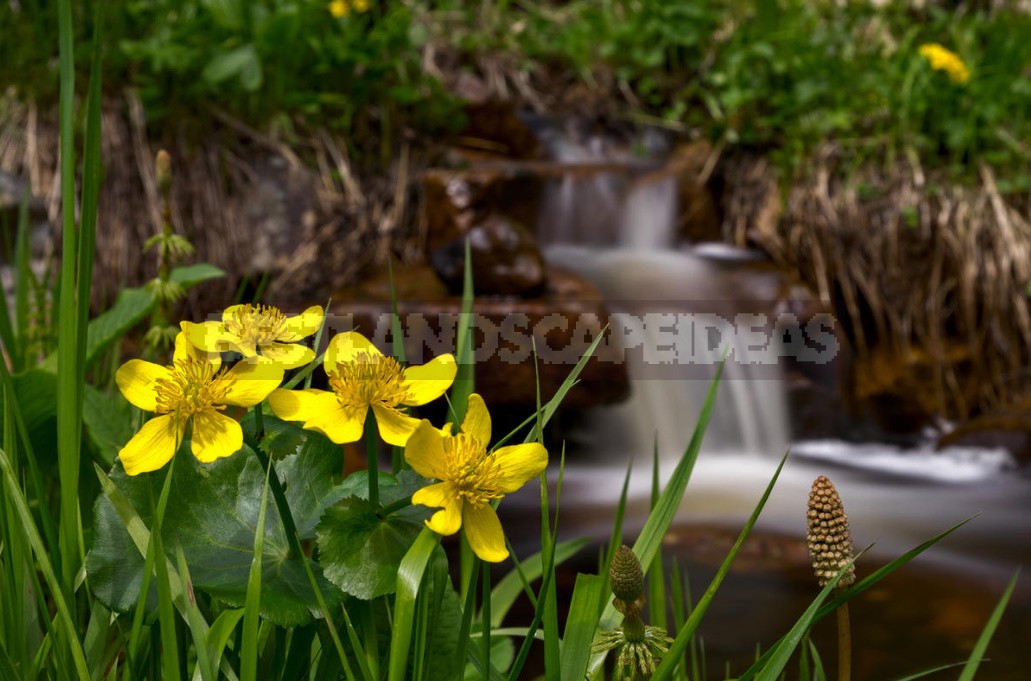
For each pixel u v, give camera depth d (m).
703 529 3.13
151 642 0.76
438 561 0.71
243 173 4.50
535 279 3.87
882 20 6.49
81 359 0.79
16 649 0.80
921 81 5.39
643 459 4.08
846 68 5.66
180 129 4.36
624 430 4.06
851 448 4.55
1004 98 5.34
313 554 0.80
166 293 1.34
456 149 5.43
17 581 0.80
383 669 0.73
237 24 4.49
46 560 0.72
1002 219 4.92
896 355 4.87
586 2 7.15
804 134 5.25
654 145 6.03
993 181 5.05
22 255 1.94
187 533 0.74
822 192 5.02
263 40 4.52
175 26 4.64
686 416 4.20
